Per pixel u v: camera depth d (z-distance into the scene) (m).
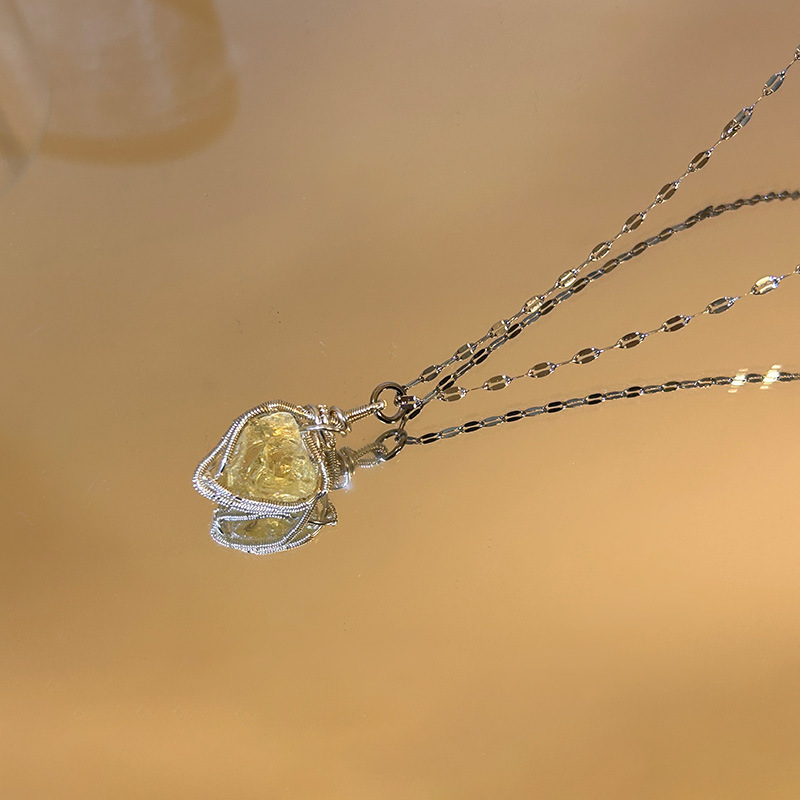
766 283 0.48
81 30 0.50
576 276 0.48
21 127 0.49
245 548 0.46
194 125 0.50
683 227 0.49
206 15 0.51
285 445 0.45
